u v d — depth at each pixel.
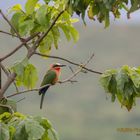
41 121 10.21
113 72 11.24
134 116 61.62
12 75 11.70
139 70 11.13
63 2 12.08
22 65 11.59
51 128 10.28
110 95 11.27
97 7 11.29
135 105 11.24
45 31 12.41
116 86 11.19
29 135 9.80
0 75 11.84
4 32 12.20
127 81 11.01
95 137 71.38
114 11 11.37
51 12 12.38
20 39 12.17
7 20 12.24
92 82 98.50
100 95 93.31
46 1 12.25
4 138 9.73
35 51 12.15
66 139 70.81
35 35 12.35
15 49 12.09
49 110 83.81
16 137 9.88
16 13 12.47
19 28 12.19
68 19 12.54
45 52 13.15
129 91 11.05
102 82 11.20
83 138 69.31
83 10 11.13
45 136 10.34
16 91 11.82
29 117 10.19
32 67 12.41
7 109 11.60
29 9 12.19
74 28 12.81
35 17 12.16
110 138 68.31
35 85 12.54
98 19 11.48
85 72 11.59
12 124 9.99
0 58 11.89
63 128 73.50
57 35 12.92
